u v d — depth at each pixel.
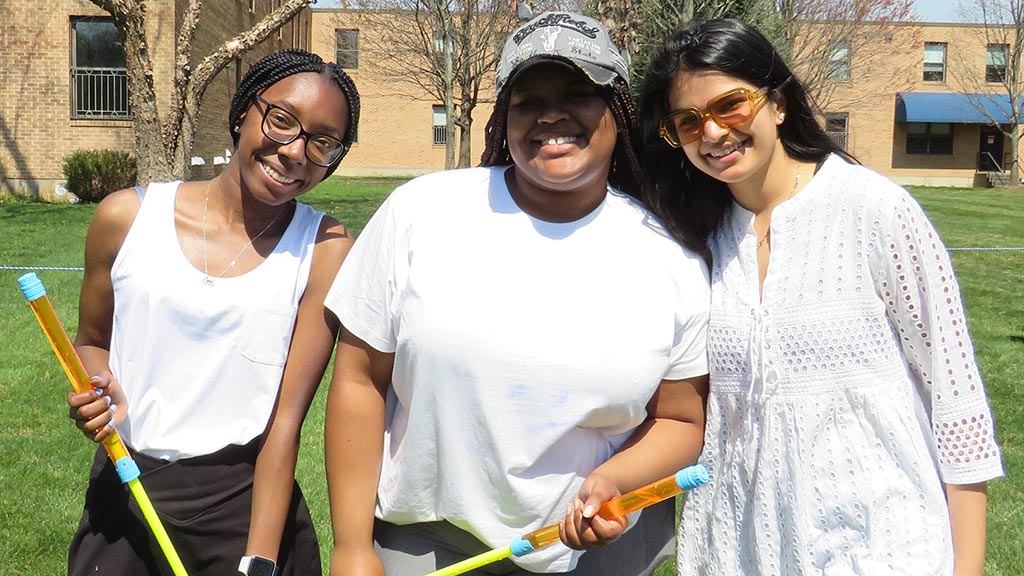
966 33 37.81
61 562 4.09
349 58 35.81
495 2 22.94
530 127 2.19
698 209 2.41
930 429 2.29
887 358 2.22
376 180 34.25
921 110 37.16
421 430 2.23
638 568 2.48
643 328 2.20
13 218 15.71
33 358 7.15
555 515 2.25
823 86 21.47
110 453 2.40
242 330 2.50
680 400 2.39
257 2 26.55
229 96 23.88
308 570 2.75
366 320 2.28
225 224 2.57
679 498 4.82
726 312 2.34
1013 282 12.31
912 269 2.18
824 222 2.26
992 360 8.15
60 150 19.41
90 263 2.59
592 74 2.14
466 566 2.19
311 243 2.59
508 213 2.25
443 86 24.75
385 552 2.41
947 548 2.18
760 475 2.29
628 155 2.38
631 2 6.42
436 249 2.20
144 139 13.23
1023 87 37.12
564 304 2.17
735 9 8.95
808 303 2.24
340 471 2.33
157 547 2.60
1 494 4.71
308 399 2.63
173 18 18.56
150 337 2.48
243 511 2.60
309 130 2.48
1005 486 5.14
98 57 19.33
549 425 2.16
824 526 2.22
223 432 2.54
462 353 2.14
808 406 2.24
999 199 28.03
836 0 21.44
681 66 2.31
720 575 2.39
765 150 2.29
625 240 2.27
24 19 19.02
